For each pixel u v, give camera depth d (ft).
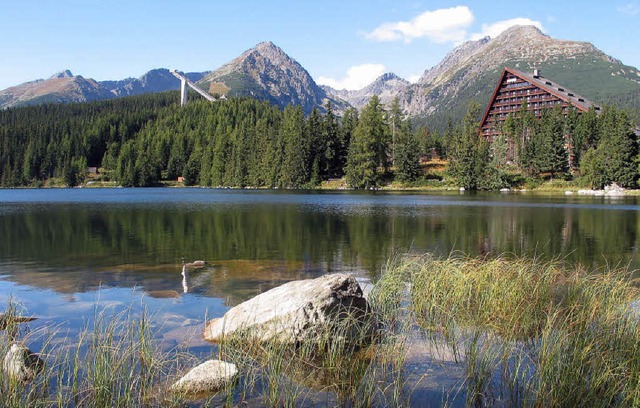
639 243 77.61
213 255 64.54
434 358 26.94
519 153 333.01
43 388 21.65
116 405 20.63
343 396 22.38
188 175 480.23
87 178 512.22
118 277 49.39
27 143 522.88
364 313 32.27
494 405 21.39
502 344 28.76
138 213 133.80
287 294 31.35
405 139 348.59
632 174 281.33
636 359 23.77
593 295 34.76
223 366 23.93
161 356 26.05
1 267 55.11
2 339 25.58
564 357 24.26
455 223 106.52
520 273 39.34
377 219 115.03
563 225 102.83
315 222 108.68
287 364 25.95
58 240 79.00
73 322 32.81
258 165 387.55
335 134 372.99
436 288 38.22
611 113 323.16
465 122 401.29
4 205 172.45
